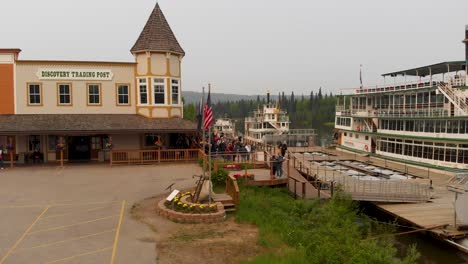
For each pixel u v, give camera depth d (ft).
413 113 124.67
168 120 99.30
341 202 66.59
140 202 57.31
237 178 73.51
